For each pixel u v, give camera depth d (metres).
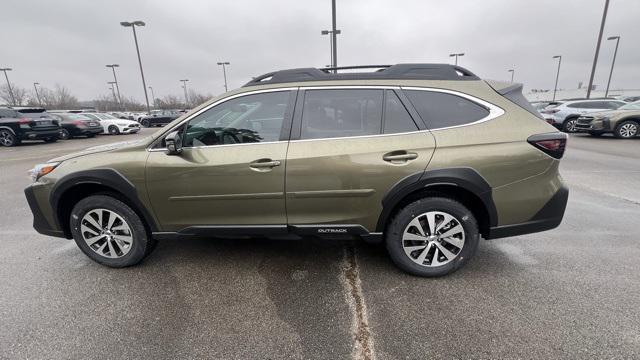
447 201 2.64
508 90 2.70
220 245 3.52
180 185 2.75
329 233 2.77
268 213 2.75
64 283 2.84
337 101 2.69
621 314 2.28
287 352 2.03
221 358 2.00
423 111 2.62
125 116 34.75
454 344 2.06
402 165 2.55
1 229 4.14
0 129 13.41
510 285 2.67
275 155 2.63
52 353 2.06
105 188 2.97
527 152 2.53
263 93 2.75
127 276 2.94
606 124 12.27
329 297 2.57
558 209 2.65
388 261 3.11
